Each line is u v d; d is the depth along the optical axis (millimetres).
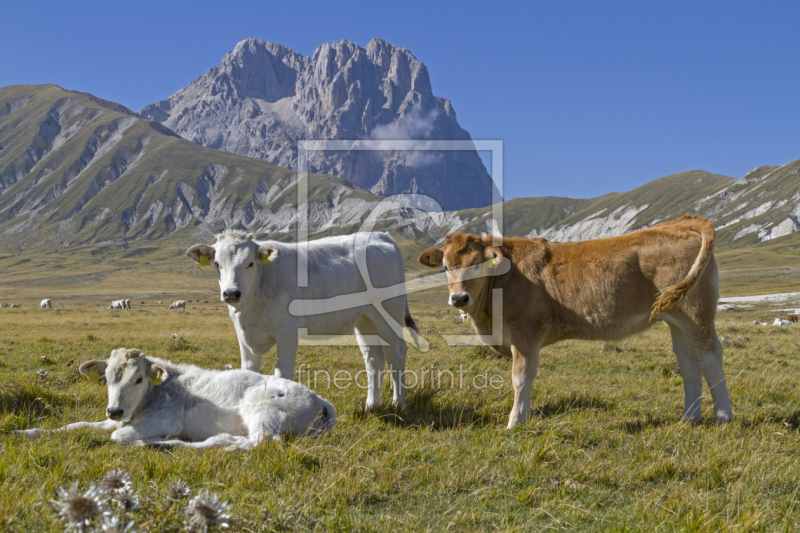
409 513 4328
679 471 5113
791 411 7441
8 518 3750
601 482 4957
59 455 5059
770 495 4684
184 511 3340
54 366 11172
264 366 11367
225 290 7090
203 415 6305
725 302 77500
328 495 4473
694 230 6918
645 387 9258
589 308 7125
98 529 2941
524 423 6535
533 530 4078
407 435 6270
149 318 35469
